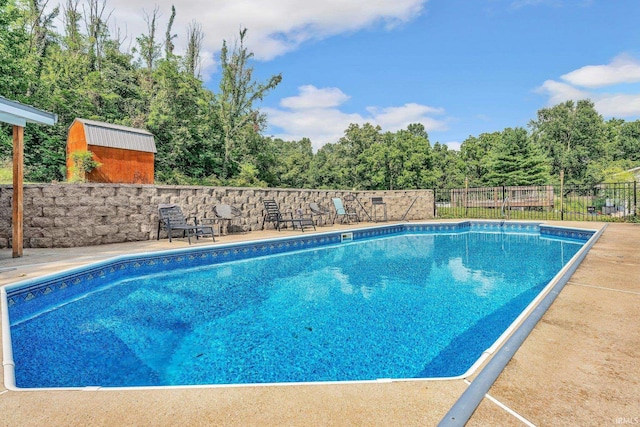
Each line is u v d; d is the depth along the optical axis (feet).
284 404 5.52
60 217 23.73
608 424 4.76
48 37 68.85
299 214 36.58
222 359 9.87
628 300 10.55
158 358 9.96
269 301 15.28
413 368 9.29
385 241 35.35
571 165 129.39
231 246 25.26
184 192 29.50
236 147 81.35
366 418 5.07
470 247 31.04
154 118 61.82
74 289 16.29
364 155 105.81
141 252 21.21
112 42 93.40
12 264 17.33
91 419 5.17
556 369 6.36
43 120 20.20
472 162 121.49
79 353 10.31
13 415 5.29
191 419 5.12
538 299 10.68
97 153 34.76
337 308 14.26
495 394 5.55
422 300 15.25
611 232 29.86
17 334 11.75
